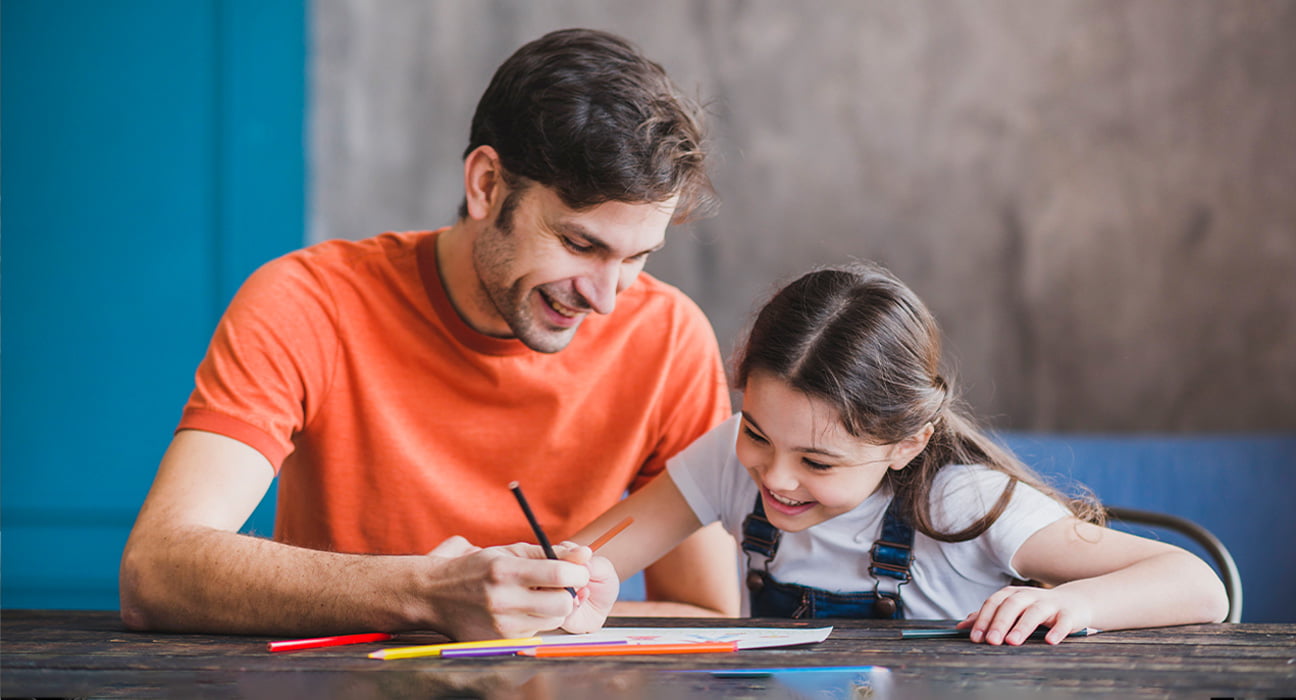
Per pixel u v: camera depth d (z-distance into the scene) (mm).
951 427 1277
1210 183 2602
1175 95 2602
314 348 1295
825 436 1130
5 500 2588
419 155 2676
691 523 1347
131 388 2596
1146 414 2611
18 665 822
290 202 2607
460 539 1063
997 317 2631
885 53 2627
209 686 754
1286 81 2588
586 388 1396
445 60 2670
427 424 1357
